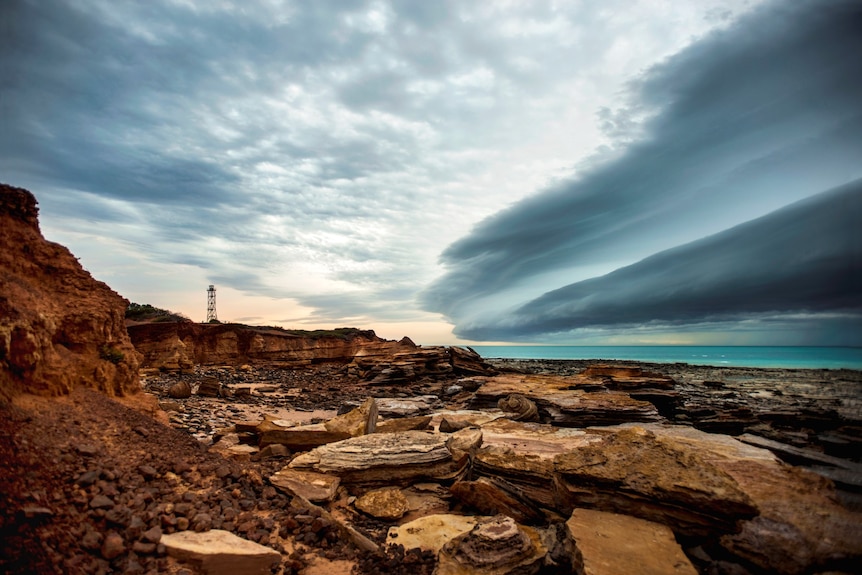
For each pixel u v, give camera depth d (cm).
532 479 823
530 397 1739
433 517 744
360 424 1152
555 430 1214
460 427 1292
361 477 877
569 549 586
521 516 758
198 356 4366
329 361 5175
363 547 638
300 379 3781
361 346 5434
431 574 569
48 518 481
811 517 559
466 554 564
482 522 623
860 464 880
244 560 523
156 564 489
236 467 793
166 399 2208
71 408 716
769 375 5209
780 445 1013
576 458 745
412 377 3491
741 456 834
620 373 2811
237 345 4634
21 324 669
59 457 581
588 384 2202
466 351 4125
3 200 864
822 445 1187
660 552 531
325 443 1117
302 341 5138
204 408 1983
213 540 547
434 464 909
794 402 2572
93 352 927
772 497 623
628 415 1422
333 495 806
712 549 575
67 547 464
